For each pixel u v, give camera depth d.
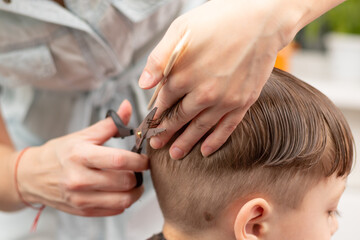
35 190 0.72
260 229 0.59
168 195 0.64
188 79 0.45
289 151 0.57
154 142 0.55
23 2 0.71
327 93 1.39
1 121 0.85
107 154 0.60
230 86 0.45
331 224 0.66
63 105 0.92
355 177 1.38
